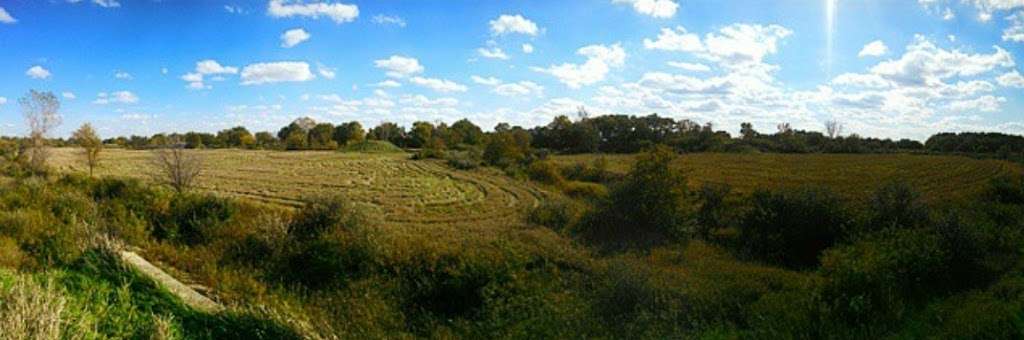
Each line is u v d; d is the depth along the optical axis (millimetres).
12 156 41094
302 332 7625
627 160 73438
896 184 21281
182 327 6359
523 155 66875
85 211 14633
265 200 34812
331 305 10914
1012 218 25484
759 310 10383
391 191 42125
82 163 56250
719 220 23328
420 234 19438
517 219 28500
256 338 7023
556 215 26500
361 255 13516
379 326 10062
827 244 18547
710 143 99625
